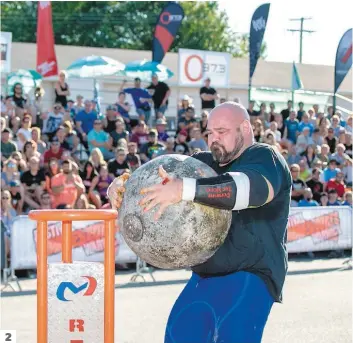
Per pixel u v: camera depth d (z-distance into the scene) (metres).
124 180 3.76
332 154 15.72
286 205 3.87
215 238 3.55
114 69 16.72
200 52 18.12
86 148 14.02
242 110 3.87
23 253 9.62
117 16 41.38
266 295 3.80
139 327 7.24
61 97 15.15
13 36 40.06
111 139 13.65
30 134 12.95
